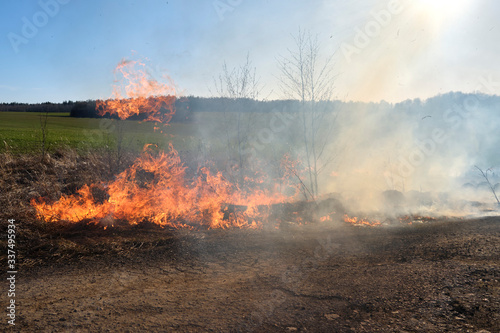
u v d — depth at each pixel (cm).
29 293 362
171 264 473
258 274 432
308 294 362
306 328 287
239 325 291
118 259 492
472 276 395
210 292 370
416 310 316
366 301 339
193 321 298
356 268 446
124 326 287
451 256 484
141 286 389
